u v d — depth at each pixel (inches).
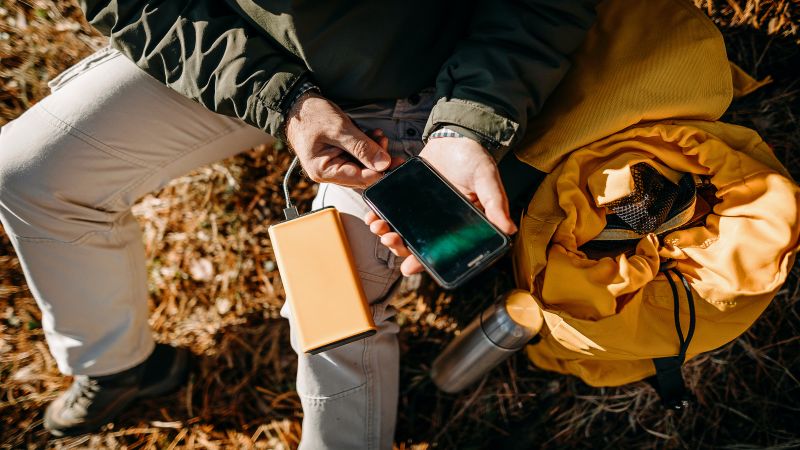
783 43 68.7
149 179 55.0
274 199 80.7
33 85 80.9
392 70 45.4
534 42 42.6
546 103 50.8
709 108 50.1
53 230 51.4
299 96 43.6
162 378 69.7
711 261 49.4
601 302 49.1
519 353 73.9
